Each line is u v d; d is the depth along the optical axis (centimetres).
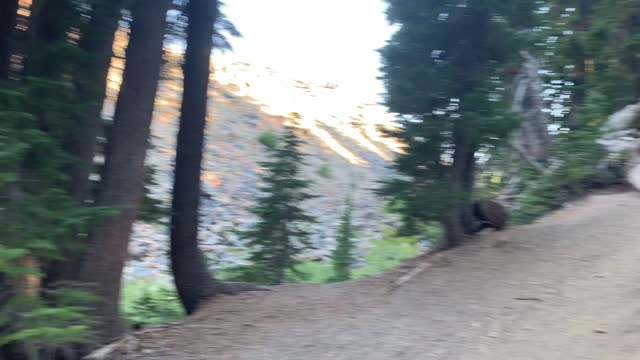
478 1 886
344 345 686
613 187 1328
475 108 897
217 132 4003
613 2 1270
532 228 1013
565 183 1334
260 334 776
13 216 533
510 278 783
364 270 1827
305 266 1772
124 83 756
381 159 4019
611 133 1321
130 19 763
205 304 998
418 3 914
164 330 837
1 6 631
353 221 2619
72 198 661
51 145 598
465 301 744
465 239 993
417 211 923
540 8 960
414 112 928
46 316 550
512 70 1072
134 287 1689
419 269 918
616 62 1301
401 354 629
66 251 652
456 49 932
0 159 514
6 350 577
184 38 1078
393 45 953
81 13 674
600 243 854
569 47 1366
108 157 744
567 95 1500
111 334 714
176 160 1072
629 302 613
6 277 538
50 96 616
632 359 493
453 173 933
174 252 1057
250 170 3597
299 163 1500
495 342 606
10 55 636
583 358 520
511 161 1449
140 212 900
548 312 648
